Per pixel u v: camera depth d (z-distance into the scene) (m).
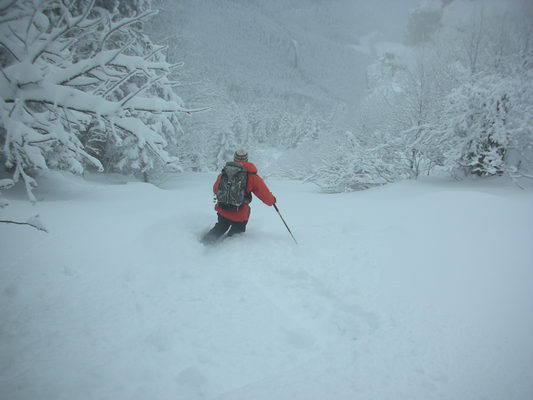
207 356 1.81
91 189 6.06
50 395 1.44
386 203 5.33
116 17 8.89
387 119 13.48
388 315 2.17
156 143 3.58
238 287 2.66
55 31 2.90
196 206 5.00
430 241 3.31
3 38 2.94
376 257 3.09
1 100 2.83
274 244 3.63
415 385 1.52
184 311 2.26
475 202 4.23
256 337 2.00
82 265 2.81
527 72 7.88
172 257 3.21
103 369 1.66
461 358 1.68
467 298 2.25
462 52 10.71
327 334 2.08
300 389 1.53
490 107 6.87
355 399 1.45
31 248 2.95
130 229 3.58
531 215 3.59
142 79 10.05
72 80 3.18
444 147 8.13
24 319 2.06
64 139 3.20
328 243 3.57
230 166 3.69
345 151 11.23
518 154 7.71
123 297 2.42
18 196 4.94
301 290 2.67
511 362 1.61
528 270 2.51
